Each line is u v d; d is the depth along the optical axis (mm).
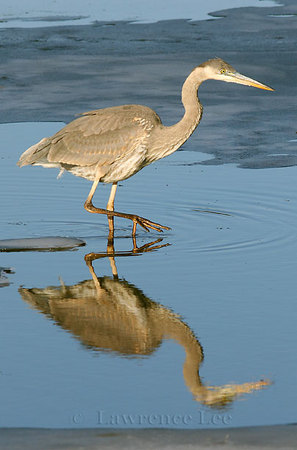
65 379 8562
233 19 32594
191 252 12422
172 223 13797
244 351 9180
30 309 10406
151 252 12492
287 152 17906
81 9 36188
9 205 14742
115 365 8883
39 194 15344
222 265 11828
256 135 19234
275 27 30906
